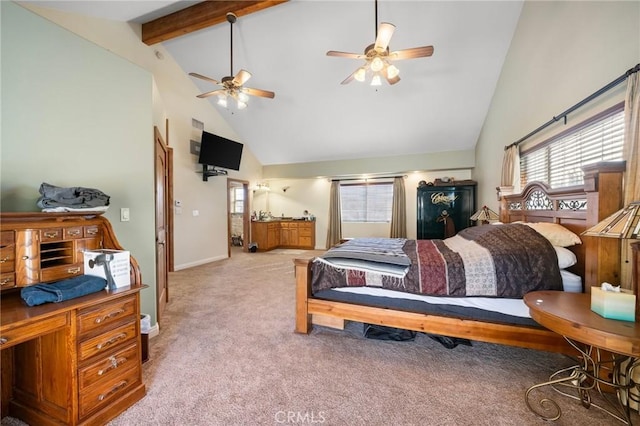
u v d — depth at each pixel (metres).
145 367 1.83
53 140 1.73
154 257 2.34
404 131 5.50
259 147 6.87
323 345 2.14
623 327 1.15
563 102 2.44
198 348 2.09
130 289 1.49
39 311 1.16
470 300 1.89
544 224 2.24
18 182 1.57
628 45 1.72
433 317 1.95
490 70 3.97
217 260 5.82
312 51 4.00
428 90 4.44
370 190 7.19
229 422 1.36
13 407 1.40
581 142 2.29
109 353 1.40
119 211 2.11
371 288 2.13
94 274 1.50
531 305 1.45
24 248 1.33
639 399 1.35
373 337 2.24
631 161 1.54
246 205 6.99
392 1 3.15
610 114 1.92
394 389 1.61
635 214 1.17
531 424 1.34
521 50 3.25
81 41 1.88
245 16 3.53
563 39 2.43
